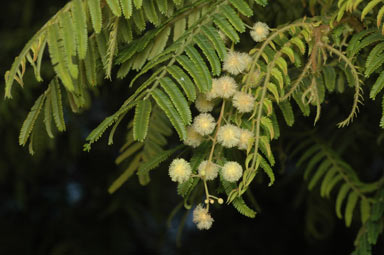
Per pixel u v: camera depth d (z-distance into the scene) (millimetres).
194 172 617
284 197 1689
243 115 617
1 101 1228
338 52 627
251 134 599
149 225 1829
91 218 1701
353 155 1021
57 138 1558
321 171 783
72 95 673
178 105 584
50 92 635
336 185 944
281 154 826
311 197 1009
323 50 632
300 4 732
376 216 728
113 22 647
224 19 612
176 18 651
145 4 641
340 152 882
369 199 757
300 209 1734
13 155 1441
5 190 1780
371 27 647
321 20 645
